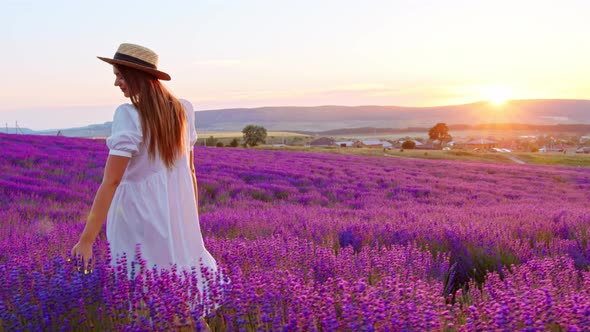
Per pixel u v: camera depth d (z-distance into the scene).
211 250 4.78
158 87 3.31
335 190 19.23
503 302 2.79
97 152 24.77
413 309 2.78
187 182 3.50
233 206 13.72
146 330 2.62
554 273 4.41
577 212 10.53
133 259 3.30
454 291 5.14
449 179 28.70
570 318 2.66
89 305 2.94
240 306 2.89
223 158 30.53
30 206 10.43
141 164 3.27
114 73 3.28
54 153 22.58
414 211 12.09
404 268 4.59
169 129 3.28
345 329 2.64
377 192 19.64
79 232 6.83
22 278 3.35
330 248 5.50
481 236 6.73
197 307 2.95
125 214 3.30
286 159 34.66
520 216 9.86
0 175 14.82
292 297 3.01
